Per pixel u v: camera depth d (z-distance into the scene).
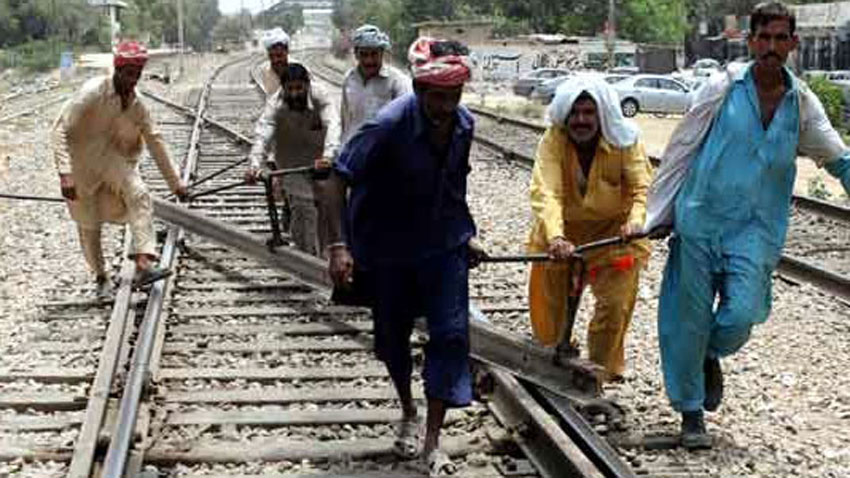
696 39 66.25
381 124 5.01
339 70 70.69
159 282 8.05
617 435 5.78
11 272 9.70
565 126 5.75
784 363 7.17
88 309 8.34
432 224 5.19
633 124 5.80
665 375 5.65
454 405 5.19
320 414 6.02
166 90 45.38
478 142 21.09
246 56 107.31
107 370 6.40
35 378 6.67
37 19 84.12
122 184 7.87
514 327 8.04
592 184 5.82
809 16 50.88
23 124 27.11
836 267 10.51
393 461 5.47
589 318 8.14
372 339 7.53
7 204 13.45
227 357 7.14
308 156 8.60
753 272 5.32
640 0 71.00
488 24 59.22
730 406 6.32
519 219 12.65
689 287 5.44
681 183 5.46
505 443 5.57
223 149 19.72
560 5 72.38
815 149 5.35
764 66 5.20
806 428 6.01
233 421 5.91
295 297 8.55
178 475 5.30
